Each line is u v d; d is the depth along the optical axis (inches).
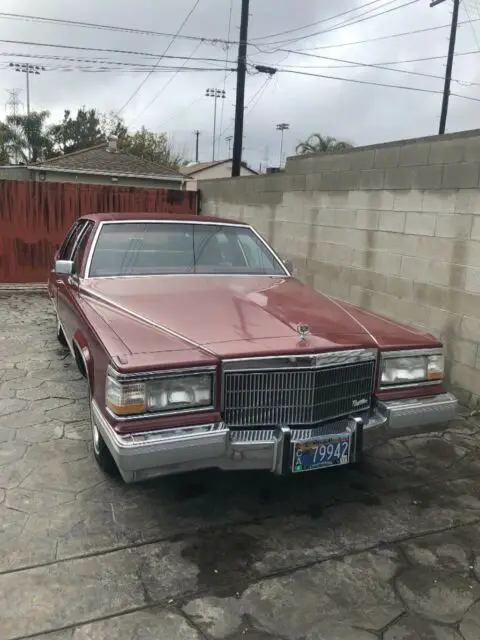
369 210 245.1
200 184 430.6
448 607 95.5
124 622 88.9
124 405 98.8
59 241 393.4
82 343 136.2
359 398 119.2
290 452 108.0
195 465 104.2
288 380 109.0
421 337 127.0
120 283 153.6
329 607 94.4
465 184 192.2
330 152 271.7
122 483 131.3
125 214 183.5
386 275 236.1
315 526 118.6
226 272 172.1
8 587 95.2
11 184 375.6
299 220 303.4
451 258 200.4
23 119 1499.8
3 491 125.4
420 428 127.8
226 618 90.8
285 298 145.6
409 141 218.7
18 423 162.7
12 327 281.6
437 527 119.9
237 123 586.9
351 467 146.0
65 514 117.8
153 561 104.4
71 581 97.6
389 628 90.2
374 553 110.0
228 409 106.9
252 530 116.2
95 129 1929.1
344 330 122.5
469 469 147.3
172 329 115.6
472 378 192.9
